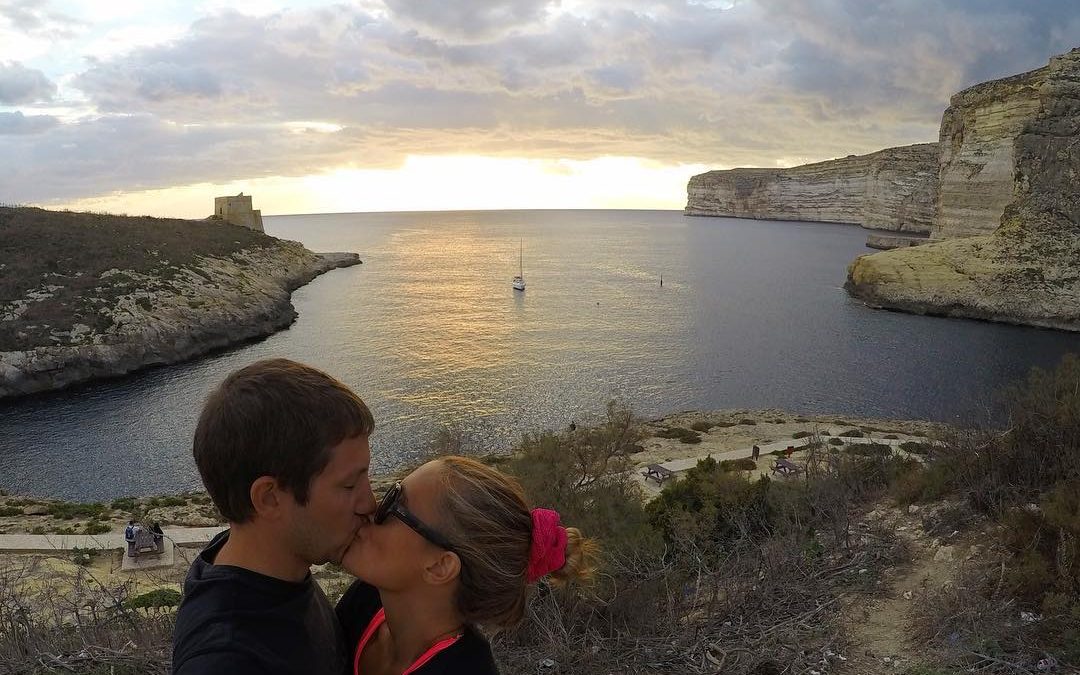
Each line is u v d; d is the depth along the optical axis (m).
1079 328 55.84
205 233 83.44
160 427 34.38
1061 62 66.25
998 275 61.66
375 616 1.57
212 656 1.13
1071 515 7.10
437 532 1.30
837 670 5.84
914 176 155.12
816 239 163.25
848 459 13.91
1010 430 10.19
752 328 58.53
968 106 81.75
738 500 10.78
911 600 7.09
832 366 45.53
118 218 80.06
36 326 44.44
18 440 32.62
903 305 65.12
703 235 194.25
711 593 7.48
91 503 24.47
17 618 6.13
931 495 9.96
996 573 7.13
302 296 77.38
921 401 37.94
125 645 5.27
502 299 76.12
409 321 61.84
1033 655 5.73
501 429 33.00
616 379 42.50
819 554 8.51
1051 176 64.94
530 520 1.45
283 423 1.20
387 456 29.45
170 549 15.92
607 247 157.12
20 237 59.72
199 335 50.72
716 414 34.94
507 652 5.77
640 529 9.17
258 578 1.25
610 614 6.32
